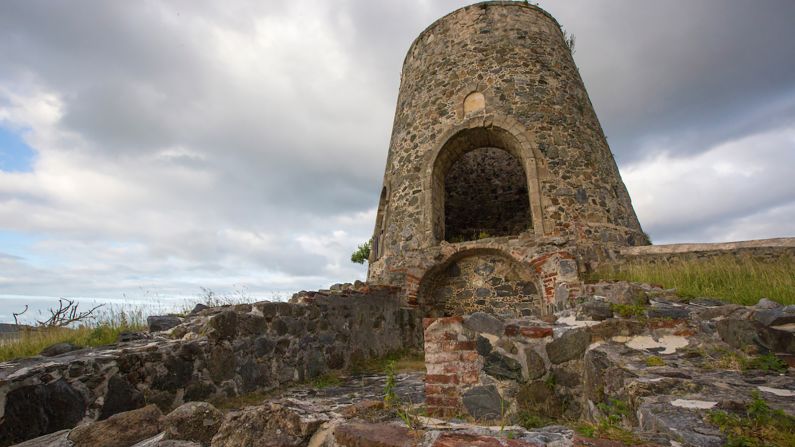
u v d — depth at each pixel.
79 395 4.02
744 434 2.08
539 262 9.12
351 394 5.82
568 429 2.33
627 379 3.04
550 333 4.18
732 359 3.29
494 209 16.25
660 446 2.00
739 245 8.11
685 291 5.99
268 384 6.15
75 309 7.61
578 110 11.72
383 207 12.85
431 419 2.63
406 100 13.34
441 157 11.71
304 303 7.17
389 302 9.52
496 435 2.12
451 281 10.61
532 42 12.30
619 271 8.59
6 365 3.91
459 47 12.61
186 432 2.83
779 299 5.18
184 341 5.25
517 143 10.98
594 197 10.38
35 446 3.00
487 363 4.23
